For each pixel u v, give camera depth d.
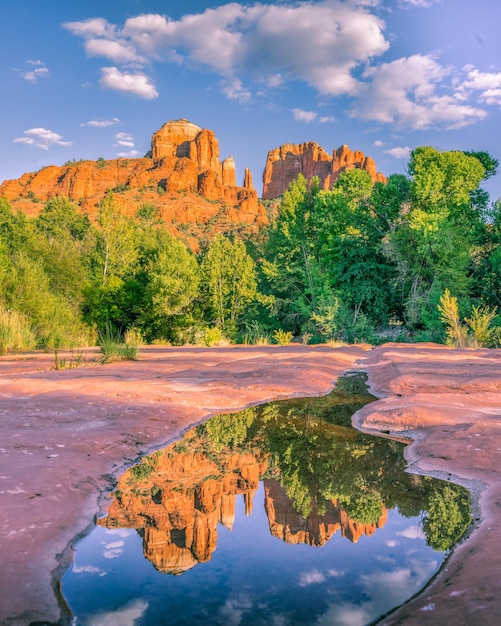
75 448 4.16
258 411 6.50
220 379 8.48
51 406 5.79
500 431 4.68
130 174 188.25
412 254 29.23
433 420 5.48
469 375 8.81
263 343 26.36
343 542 2.60
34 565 2.27
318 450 4.62
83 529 2.77
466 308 25.45
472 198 31.94
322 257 37.03
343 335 27.91
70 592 2.08
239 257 35.34
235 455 4.41
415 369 9.77
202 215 172.50
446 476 3.72
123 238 41.19
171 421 5.54
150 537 2.67
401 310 31.59
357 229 33.19
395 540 2.63
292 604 1.96
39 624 1.82
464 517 2.95
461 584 2.00
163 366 10.56
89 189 174.38
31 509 2.86
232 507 3.13
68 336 19.30
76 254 36.25
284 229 37.81
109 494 3.36
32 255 32.81
